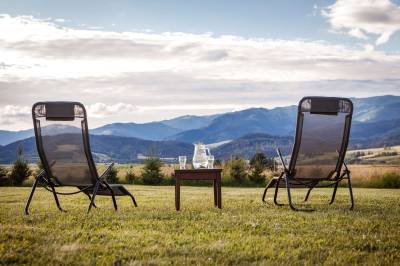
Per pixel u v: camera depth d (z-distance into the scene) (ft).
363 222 16.57
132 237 13.92
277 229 15.19
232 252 11.99
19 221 17.22
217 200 22.66
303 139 19.51
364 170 63.57
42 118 18.43
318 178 20.70
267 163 63.31
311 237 13.92
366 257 11.55
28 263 10.78
